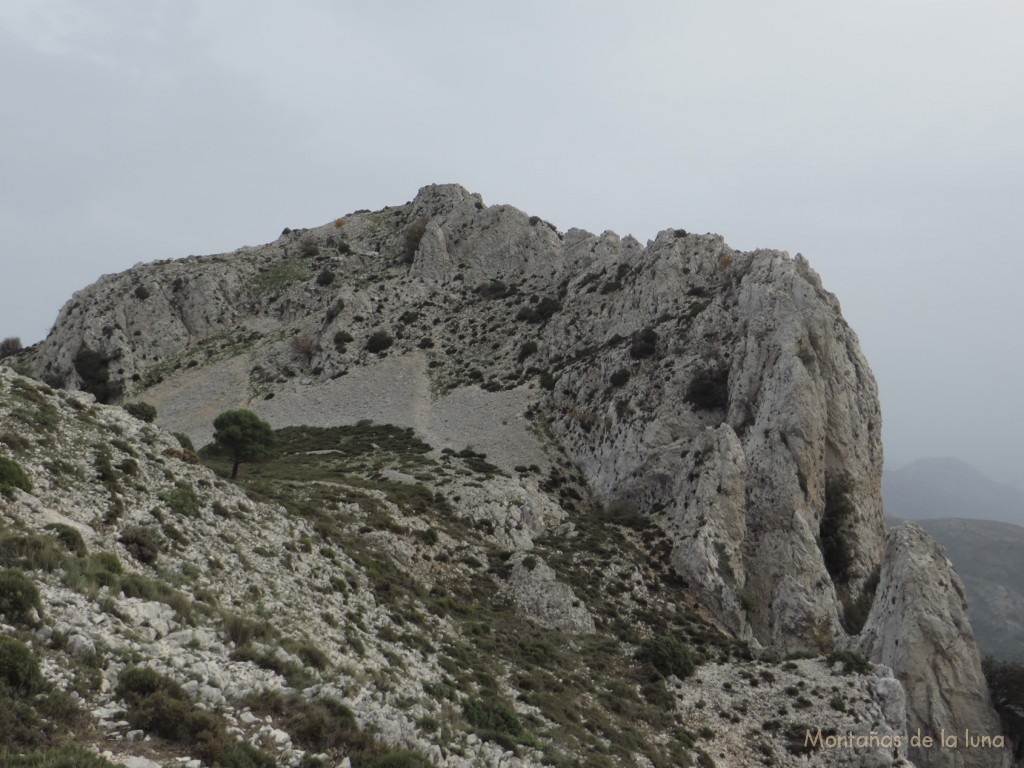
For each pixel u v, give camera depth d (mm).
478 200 142750
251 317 124062
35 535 21469
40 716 13945
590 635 44906
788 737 36781
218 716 16594
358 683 22719
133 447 34562
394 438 84000
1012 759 50062
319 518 46281
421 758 18594
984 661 56062
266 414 95875
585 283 110438
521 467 76938
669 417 74750
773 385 71438
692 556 58219
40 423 31531
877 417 76688
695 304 90188
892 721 40188
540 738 27094
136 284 122125
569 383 89875
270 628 23719
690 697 38875
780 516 63531
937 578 54906
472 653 33938
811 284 82125
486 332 109375
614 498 72188
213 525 31891
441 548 49594
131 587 21406
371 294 117750
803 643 54844
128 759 13734
